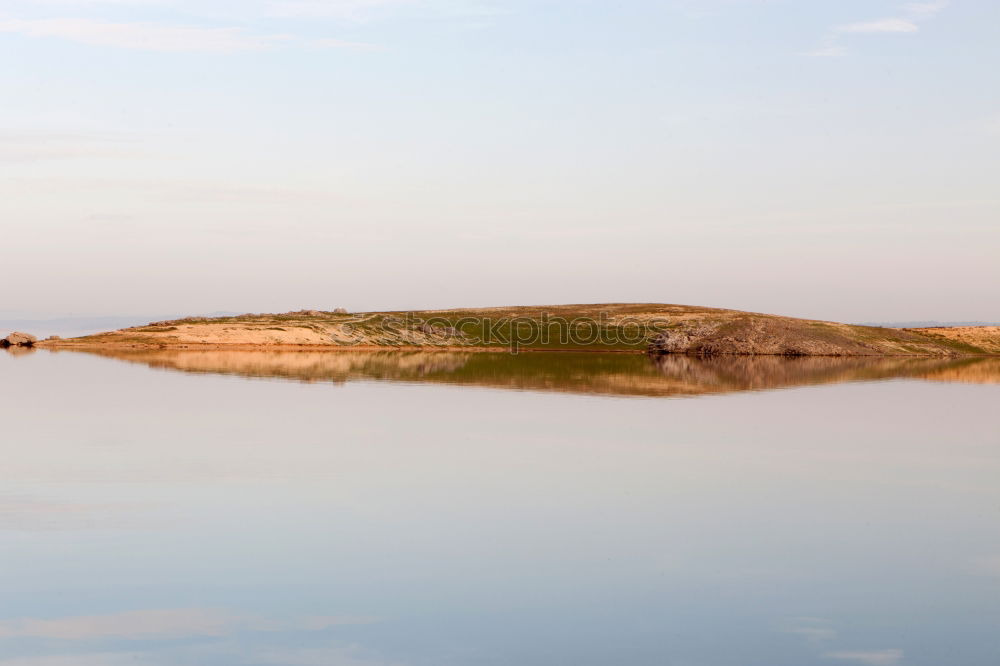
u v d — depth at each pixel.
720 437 33.22
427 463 26.70
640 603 14.75
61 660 12.32
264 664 12.30
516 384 57.09
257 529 18.72
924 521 20.36
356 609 14.27
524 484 23.83
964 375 76.56
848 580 16.03
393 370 69.12
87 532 18.22
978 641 13.36
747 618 14.16
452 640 13.16
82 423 33.81
